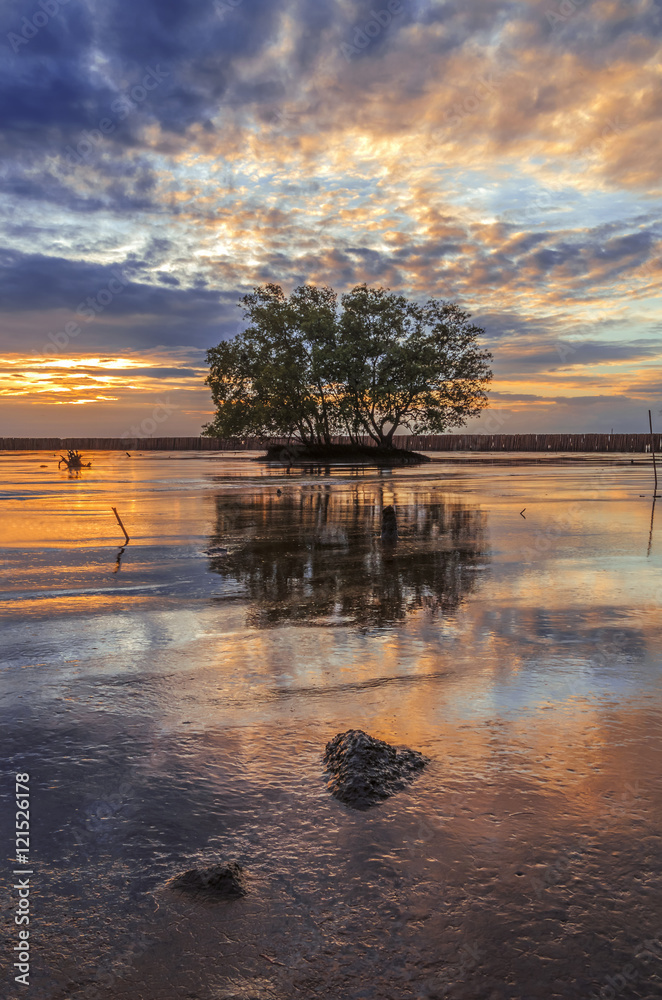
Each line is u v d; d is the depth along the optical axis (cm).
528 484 2389
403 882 217
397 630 532
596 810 260
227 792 277
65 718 357
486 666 441
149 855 233
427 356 4378
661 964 184
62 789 279
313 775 291
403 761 297
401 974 181
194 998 174
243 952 189
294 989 177
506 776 288
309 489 2170
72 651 481
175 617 579
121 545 997
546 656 461
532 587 693
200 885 214
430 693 392
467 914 203
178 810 262
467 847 236
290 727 345
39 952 189
